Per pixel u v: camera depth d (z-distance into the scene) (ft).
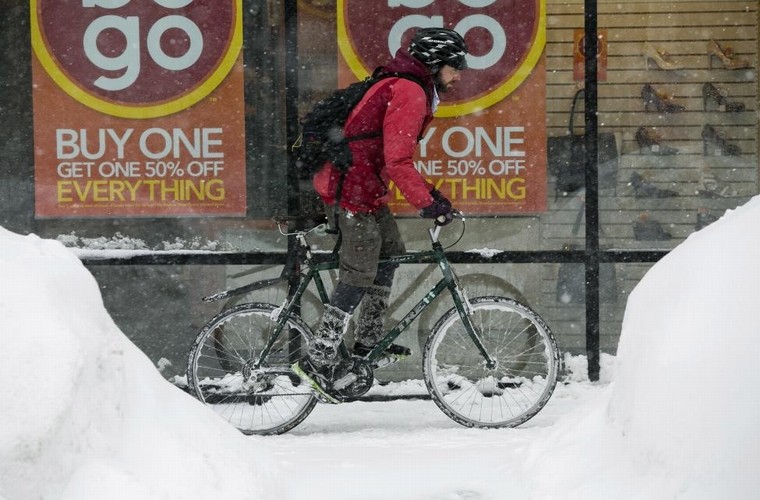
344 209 33.86
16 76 39.96
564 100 40.42
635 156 41.14
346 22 40.16
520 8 40.24
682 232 41.29
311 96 40.27
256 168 40.32
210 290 40.75
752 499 17.30
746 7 40.91
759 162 41.09
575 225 40.68
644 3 40.86
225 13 40.01
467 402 37.32
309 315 40.06
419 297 40.88
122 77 40.01
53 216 40.22
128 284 40.78
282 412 35.86
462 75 40.29
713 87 40.98
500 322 39.91
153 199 40.29
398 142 33.06
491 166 40.45
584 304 40.96
